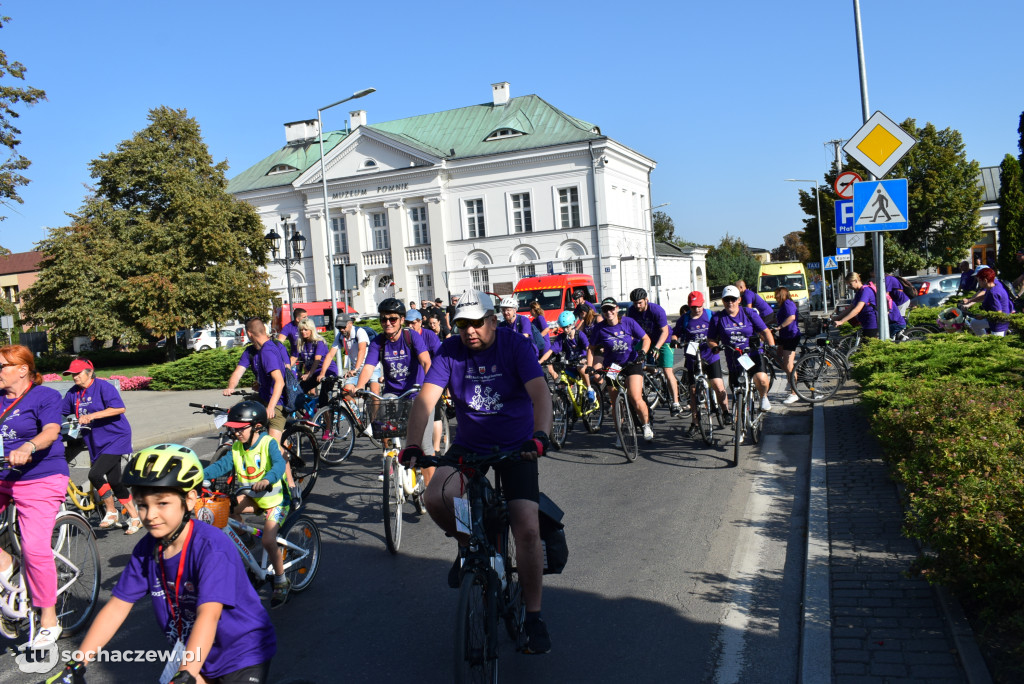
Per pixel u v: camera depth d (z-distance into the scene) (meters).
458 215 50.94
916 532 4.49
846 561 5.20
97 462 6.83
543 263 49.38
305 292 54.91
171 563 2.86
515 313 12.04
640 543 6.28
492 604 3.72
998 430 5.45
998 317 11.59
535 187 49.22
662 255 60.62
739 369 9.22
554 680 4.09
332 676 4.26
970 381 8.08
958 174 42.69
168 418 15.73
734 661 4.21
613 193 49.66
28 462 4.88
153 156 41.69
